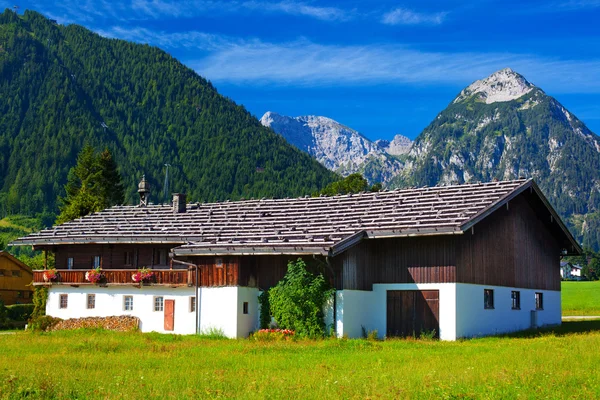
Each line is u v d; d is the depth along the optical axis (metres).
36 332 39.34
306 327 34.19
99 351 27.48
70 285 43.72
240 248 36.06
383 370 20.55
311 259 35.50
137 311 41.12
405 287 35.66
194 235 41.06
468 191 38.53
